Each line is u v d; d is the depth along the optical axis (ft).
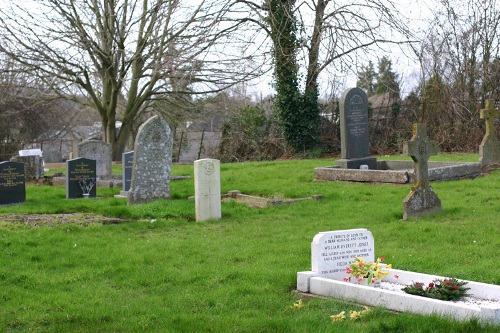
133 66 120.26
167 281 33.71
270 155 114.62
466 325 22.26
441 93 107.86
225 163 108.27
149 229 48.44
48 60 103.76
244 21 105.19
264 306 28.32
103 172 84.07
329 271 29.68
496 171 68.13
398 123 111.14
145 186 60.03
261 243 42.04
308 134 109.40
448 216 47.24
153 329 25.46
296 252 38.68
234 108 124.36
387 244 39.47
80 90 125.80
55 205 59.31
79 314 27.81
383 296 26.03
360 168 71.05
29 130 169.37
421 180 48.11
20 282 34.06
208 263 37.11
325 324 24.39
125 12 106.73
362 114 72.95
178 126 146.20
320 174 70.08
